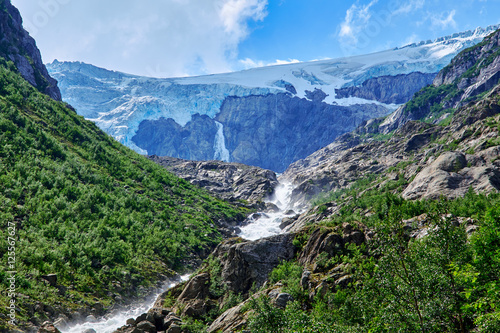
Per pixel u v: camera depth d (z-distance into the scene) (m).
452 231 25.94
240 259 58.41
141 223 98.50
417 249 26.56
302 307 43.38
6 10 179.00
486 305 23.12
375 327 25.05
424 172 87.25
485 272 23.16
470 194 67.31
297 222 113.06
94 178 109.38
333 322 34.06
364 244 49.16
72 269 69.25
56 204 85.44
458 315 25.06
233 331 42.38
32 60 180.12
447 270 24.41
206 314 53.59
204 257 99.56
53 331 46.34
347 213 83.94
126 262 79.62
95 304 63.53
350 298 33.62
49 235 74.69
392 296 25.20
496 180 74.75
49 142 111.31
